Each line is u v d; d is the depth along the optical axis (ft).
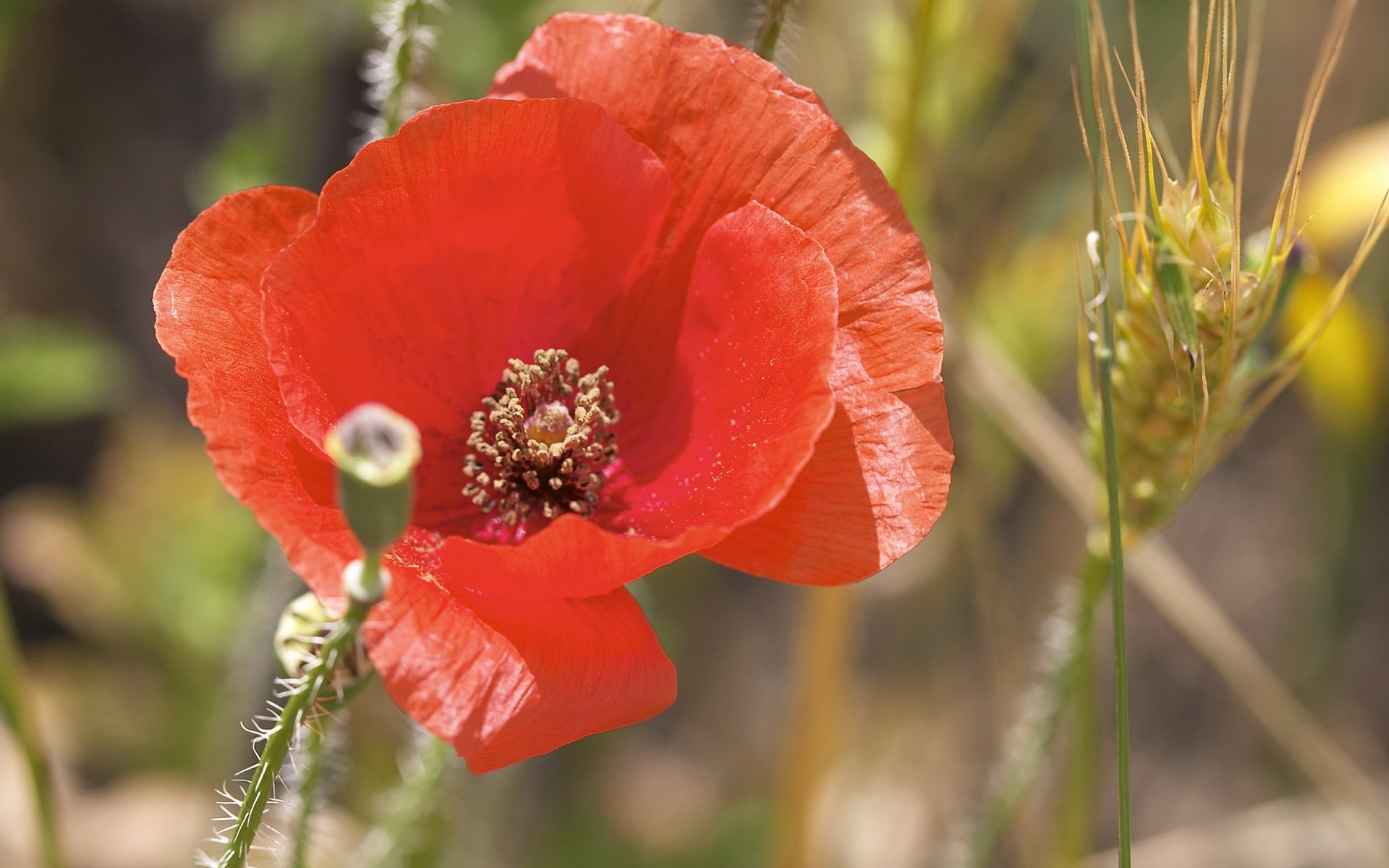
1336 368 2.17
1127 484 1.40
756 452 1.32
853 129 1.78
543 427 1.39
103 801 2.40
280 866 1.40
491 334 1.40
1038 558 2.59
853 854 2.53
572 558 1.26
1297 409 3.34
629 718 1.25
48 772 1.48
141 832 2.32
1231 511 3.31
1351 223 1.92
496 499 1.41
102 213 3.41
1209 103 2.50
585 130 1.33
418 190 1.33
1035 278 2.12
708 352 1.38
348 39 2.30
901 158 1.65
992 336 2.12
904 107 1.64
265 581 1.93
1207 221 1.33
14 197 3.32
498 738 1.22
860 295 1.32
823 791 2.15
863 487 1.30
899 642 2.60
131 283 3.40
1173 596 1.72
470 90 1.92
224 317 1.29
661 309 1.39
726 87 1.34
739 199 1.35
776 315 1.33
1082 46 1.31
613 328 1.41
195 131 3.50
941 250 1.77
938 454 1.29
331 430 1.30
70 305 3.32
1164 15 2.51
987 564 1.90
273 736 1.20
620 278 1.39
